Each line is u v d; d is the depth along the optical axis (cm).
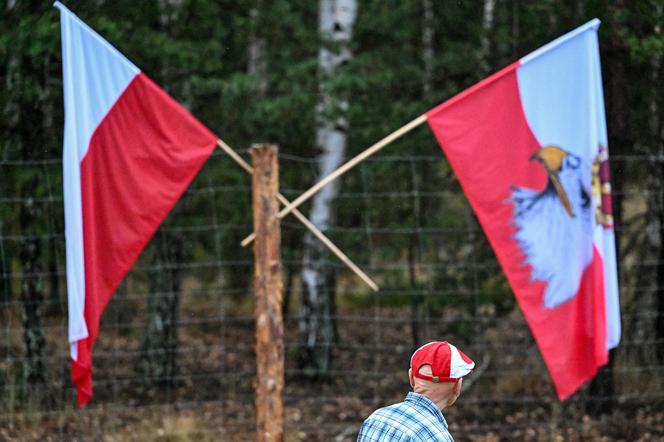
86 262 1473
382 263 2883
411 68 2595
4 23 2034
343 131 2652
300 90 2514
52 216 2225
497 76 1511
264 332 1534
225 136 2672
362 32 2964
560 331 1531
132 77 1485
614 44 2134
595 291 1521
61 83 2459
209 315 3478
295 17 2688
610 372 2250
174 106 1492
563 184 1529
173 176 1495
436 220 2720
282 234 2978
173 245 2552
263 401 1541
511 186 1521
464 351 2717
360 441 957
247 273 3281
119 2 2203
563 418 2172
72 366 1473
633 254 2867
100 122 1484
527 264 1525
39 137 2247
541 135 1524
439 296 2555
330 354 2706
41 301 2244
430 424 946
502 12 2598
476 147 1513
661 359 2461
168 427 2056
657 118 2422
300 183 2878
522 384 2506
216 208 2697
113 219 1493
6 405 2138
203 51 2273
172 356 2555
